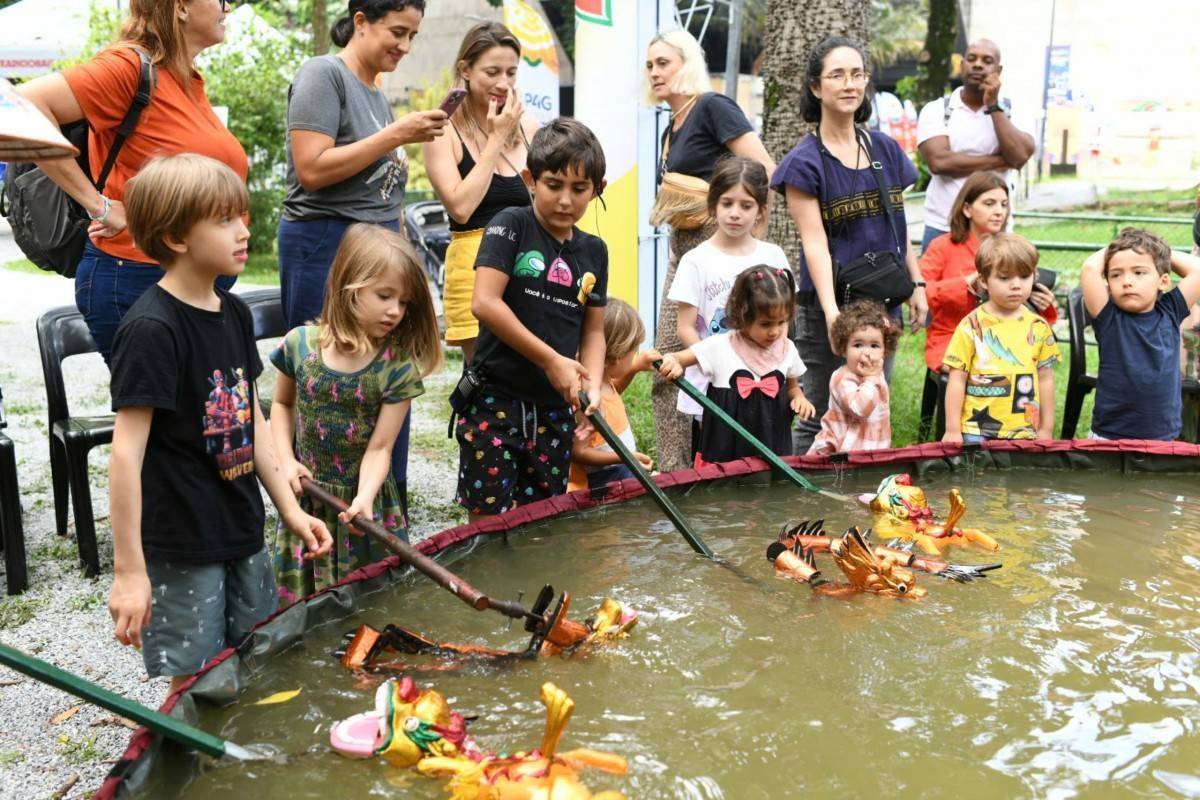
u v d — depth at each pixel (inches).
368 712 81.9
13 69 604.4
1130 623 102.7
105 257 132.7
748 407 163.6
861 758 78.4
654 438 220.2
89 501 160.1
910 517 135.2
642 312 285.7
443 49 658.8
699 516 138.3
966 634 100.0
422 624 104.3
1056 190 618.8
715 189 170.9
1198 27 581.9
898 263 179.0
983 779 75.9
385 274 118.0
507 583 114.0
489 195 169.0
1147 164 604.1
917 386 276.4
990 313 175.2
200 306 99.7
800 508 141.9
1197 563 119.6
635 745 80.1
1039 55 617.3
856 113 188.9
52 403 174.2
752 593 110.7
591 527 133.3
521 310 135.3
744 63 735.7
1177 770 77.5
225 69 557.9
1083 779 76.2
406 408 126.2
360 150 143.3
